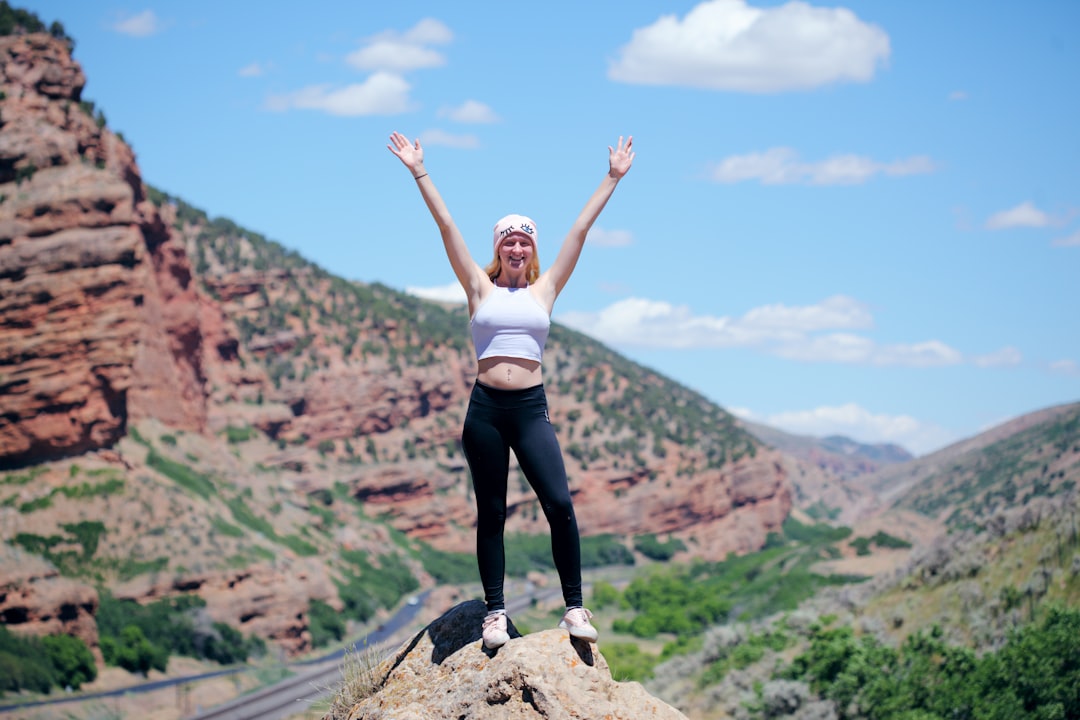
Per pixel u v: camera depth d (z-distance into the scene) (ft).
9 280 307.78
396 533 560.61
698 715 180.24
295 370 626.64
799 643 200.13
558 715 24.49
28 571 250.16
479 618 28.60
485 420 27.45
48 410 306.14
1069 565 170.71
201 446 423.64
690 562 618.44
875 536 396.16
